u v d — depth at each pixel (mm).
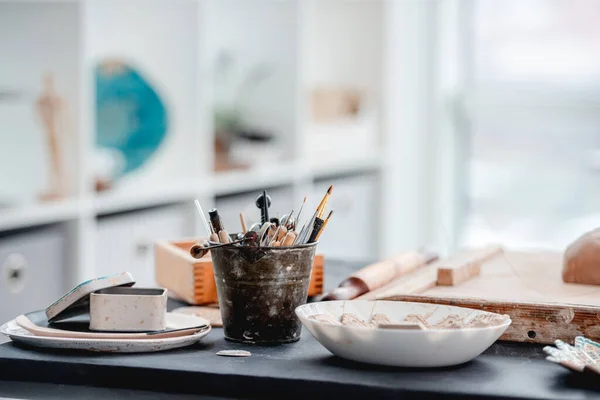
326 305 1451
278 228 1475
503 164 5410
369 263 2248
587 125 5262
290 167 4188
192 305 1767
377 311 1458
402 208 5270
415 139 5305
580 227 5336
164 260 1923
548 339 1448
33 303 2809
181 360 1318
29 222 2811
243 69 4363
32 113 2977
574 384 1201
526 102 5340
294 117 4316
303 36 4309
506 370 1275
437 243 5344
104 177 3293
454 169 5441
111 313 1407
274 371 1254
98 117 3471
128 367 1278
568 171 5328
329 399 1204
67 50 2990
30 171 2984
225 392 1242
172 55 3605
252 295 1429
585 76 5238
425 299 1516
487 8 5387
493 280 1734
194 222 3551
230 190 3809
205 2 3760
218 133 4152
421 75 5277
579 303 1468
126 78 3551
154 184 3572
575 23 5227
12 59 3029
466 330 1237
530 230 5414
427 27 5266
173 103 3625
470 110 5383
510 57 5367
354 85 5059
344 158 4699
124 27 3584
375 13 4969
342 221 4750
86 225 3021
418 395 1167
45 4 2996
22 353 1353
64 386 1306
